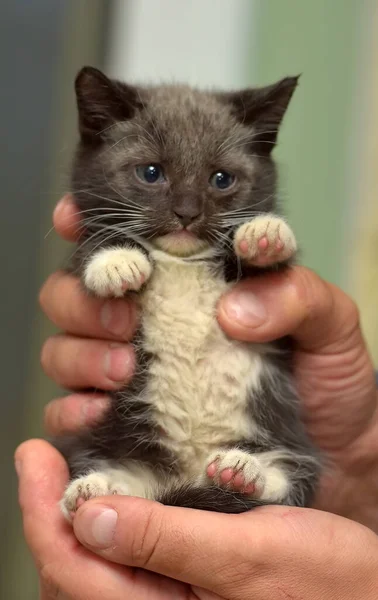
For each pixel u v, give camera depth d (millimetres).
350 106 507
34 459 310
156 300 325
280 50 514
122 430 328
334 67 508
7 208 500
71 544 284
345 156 510
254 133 364
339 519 282
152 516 268
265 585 268
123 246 332
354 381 355
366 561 273
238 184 349
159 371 327
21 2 495
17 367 513
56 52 502
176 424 327
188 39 514
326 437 367
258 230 305
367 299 501
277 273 317
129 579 277
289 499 319
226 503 295
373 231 502
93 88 353
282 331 315
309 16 509
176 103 361
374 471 374
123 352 330
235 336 317
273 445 328
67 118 501
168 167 340
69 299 334
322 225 517
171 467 324
